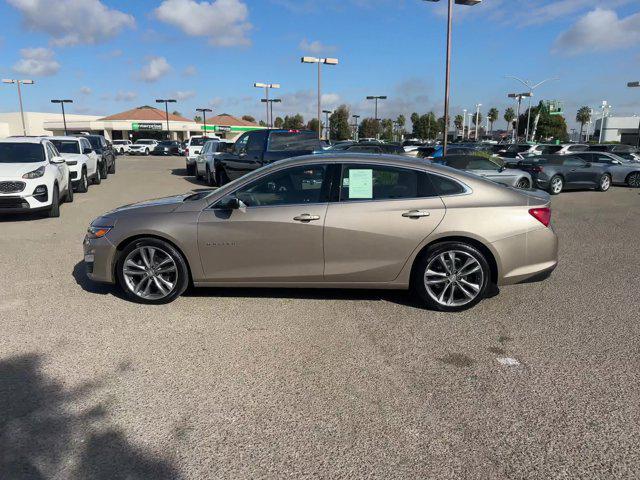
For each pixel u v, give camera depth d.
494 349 4.07
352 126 69.88
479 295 4.78
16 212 10.72
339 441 2.86
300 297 5.27
